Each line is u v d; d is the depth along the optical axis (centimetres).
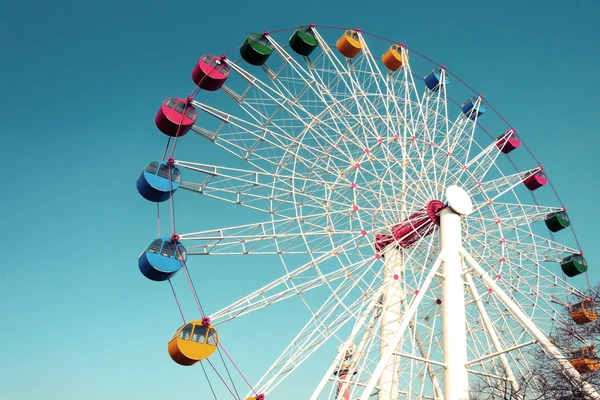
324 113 3828
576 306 3922
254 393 3203
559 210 4797
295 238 3662
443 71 4525
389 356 3081
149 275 3388
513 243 4372
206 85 3675
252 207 3791
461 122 4534
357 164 3831
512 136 4878
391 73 4353
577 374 3081
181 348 3152
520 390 3250
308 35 4016
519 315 3359
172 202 3531
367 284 3553
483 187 4331
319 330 3369
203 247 3578
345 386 3419
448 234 3662
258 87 3725
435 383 3803
